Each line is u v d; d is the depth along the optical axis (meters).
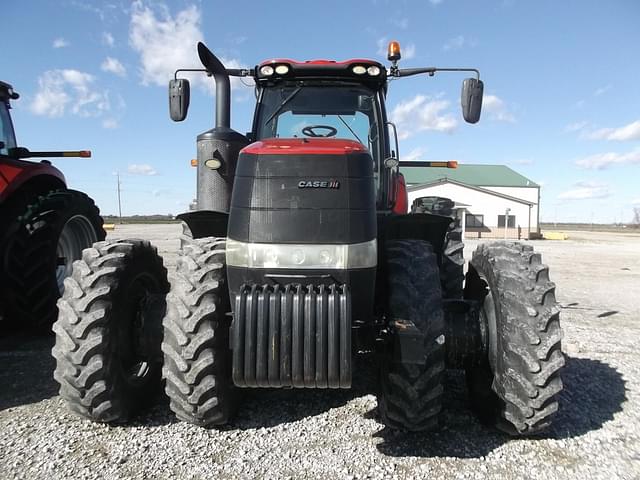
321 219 2.56
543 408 2.57
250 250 2.56
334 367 2.34
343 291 2.43
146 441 2.72
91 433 2.81
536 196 36.41
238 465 2.49
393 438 2.79
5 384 3.58
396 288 2.61
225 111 3.93
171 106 3.96
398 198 4.74
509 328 2.64
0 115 5.66
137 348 2.99
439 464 2.53
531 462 2.55
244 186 2.64
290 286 2.46
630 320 5.91
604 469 2.50
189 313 2.59
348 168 2.63
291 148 2.66
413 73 4.13
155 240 18.55
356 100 4.05
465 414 3.13
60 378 2.68
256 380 2.36
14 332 5.01
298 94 4.06
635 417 3.09
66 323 2.70
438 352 2.54
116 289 2.79
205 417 2.69
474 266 3.30
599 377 3.80
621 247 21.34
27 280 4.46
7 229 4.43
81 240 5.41
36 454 2.57
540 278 2.71
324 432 2.85
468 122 3.94
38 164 5.01
